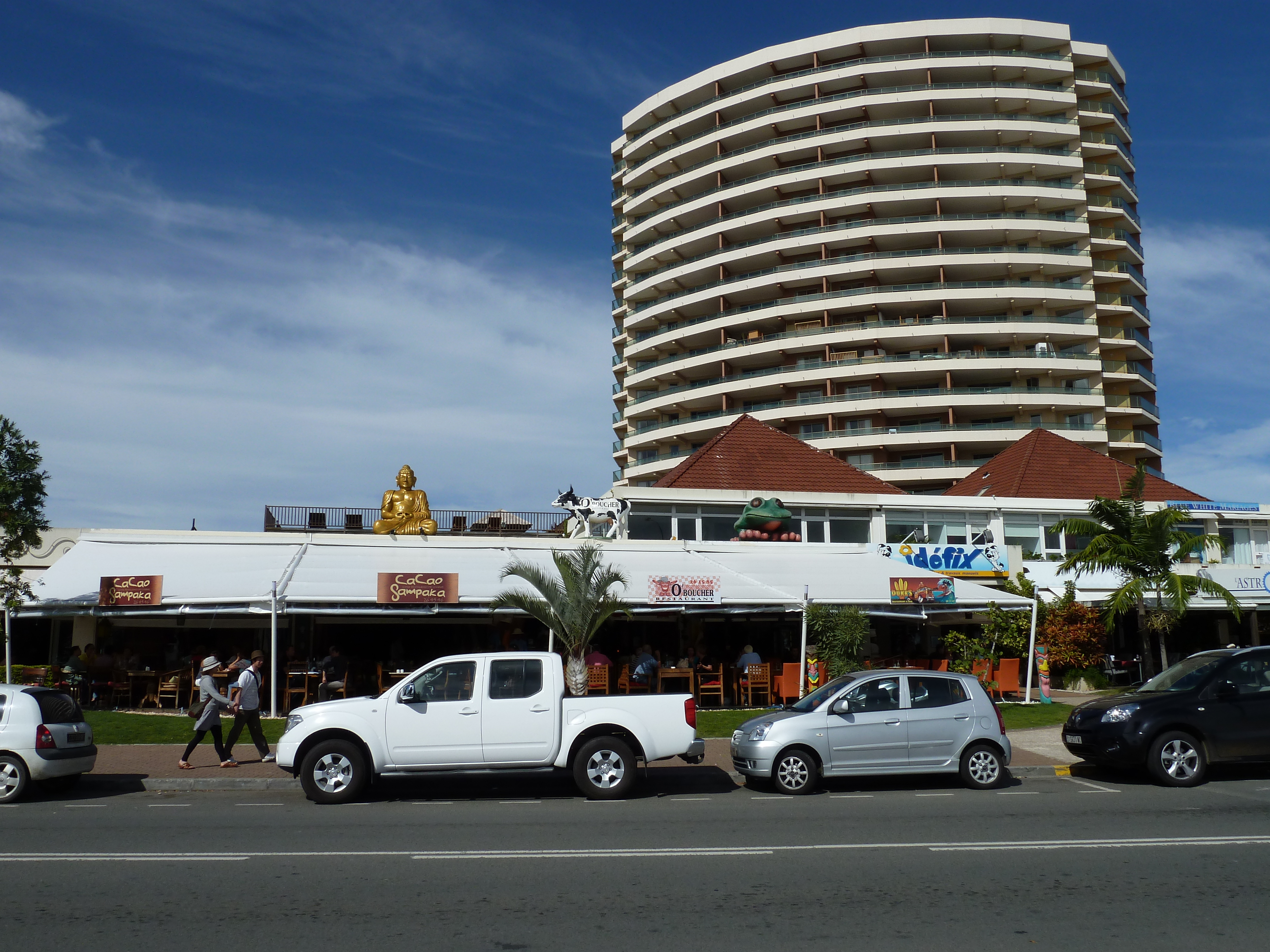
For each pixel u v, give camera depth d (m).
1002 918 6.67
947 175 71.06
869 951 5.95
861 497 32.62
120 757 15.54
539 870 8.13
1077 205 70.31
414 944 6.10
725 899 7.18
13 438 20.73
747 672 22.31
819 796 12.68
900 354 68.56
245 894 7.37
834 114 71.75
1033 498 34.91
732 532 31.45
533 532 28.94
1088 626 28.77
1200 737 12.89
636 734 12.37
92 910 6.91
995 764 13.12
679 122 78.50
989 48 73.94
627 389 79.38
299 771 12.25
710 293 73.00
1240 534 35.72
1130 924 6.53
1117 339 70.56
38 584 20.56
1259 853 8.73
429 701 12.13
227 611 19.39
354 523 27.77
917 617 23.25
